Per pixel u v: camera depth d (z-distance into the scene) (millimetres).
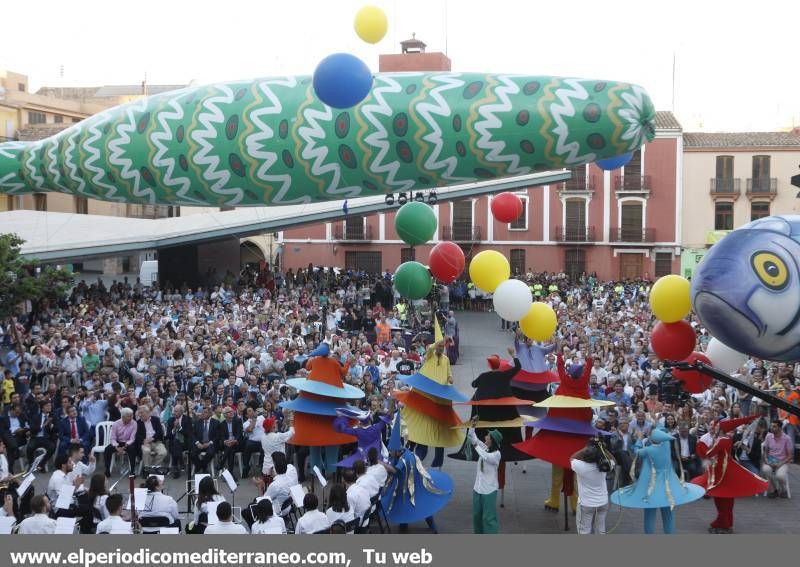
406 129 14508
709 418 15367
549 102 13953
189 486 13578
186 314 27078
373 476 11961
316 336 24938
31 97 53375
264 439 14883
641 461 12469
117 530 10266
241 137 15398
